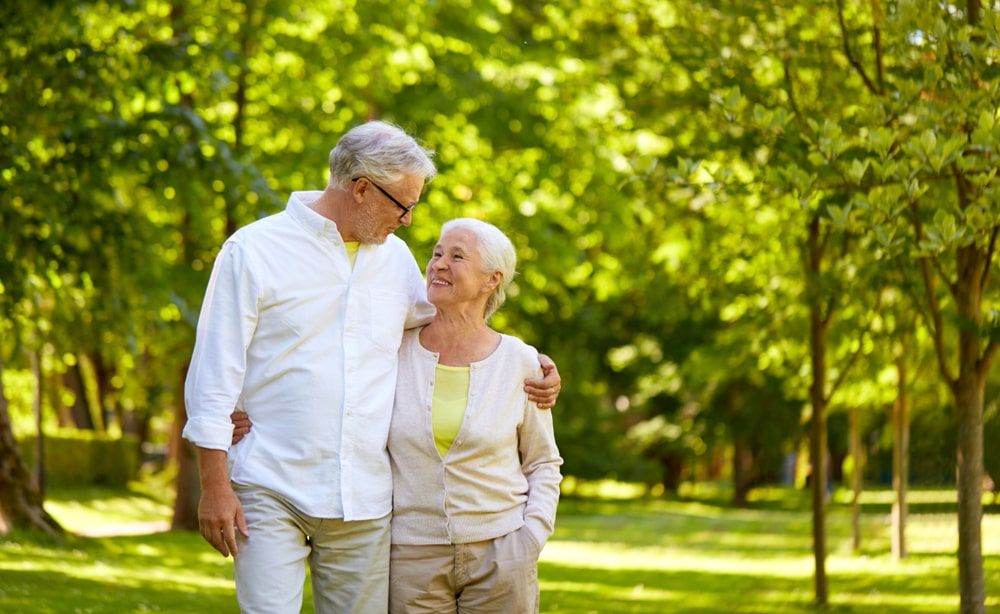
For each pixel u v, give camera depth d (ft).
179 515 62.59
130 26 48.70
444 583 14.43
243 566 13.32
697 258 42.93
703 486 165.07
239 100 57.31
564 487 128.47
